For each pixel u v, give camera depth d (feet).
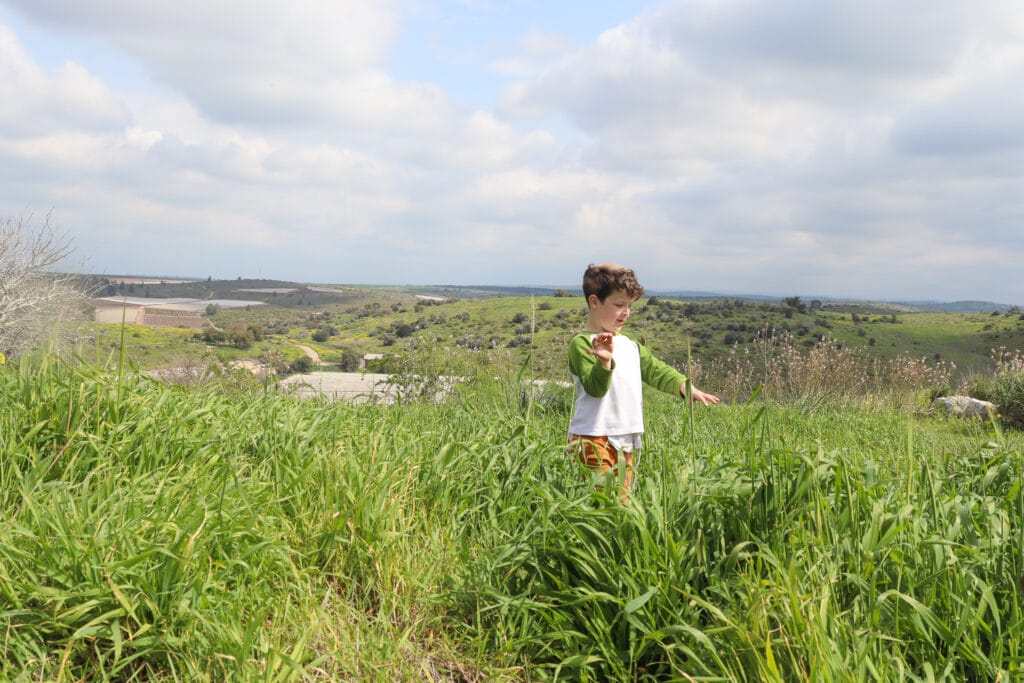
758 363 41.81
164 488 8.92
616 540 8.10
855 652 5.93
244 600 7.21
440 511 10.41
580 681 7.37
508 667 7.54
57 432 9.82
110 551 6.95
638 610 7.23
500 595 8.05
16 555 6.89
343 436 12.50
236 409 13.28
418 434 13.35
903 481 9.57
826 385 39.45
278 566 7.89
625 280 11.97
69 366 11.25
